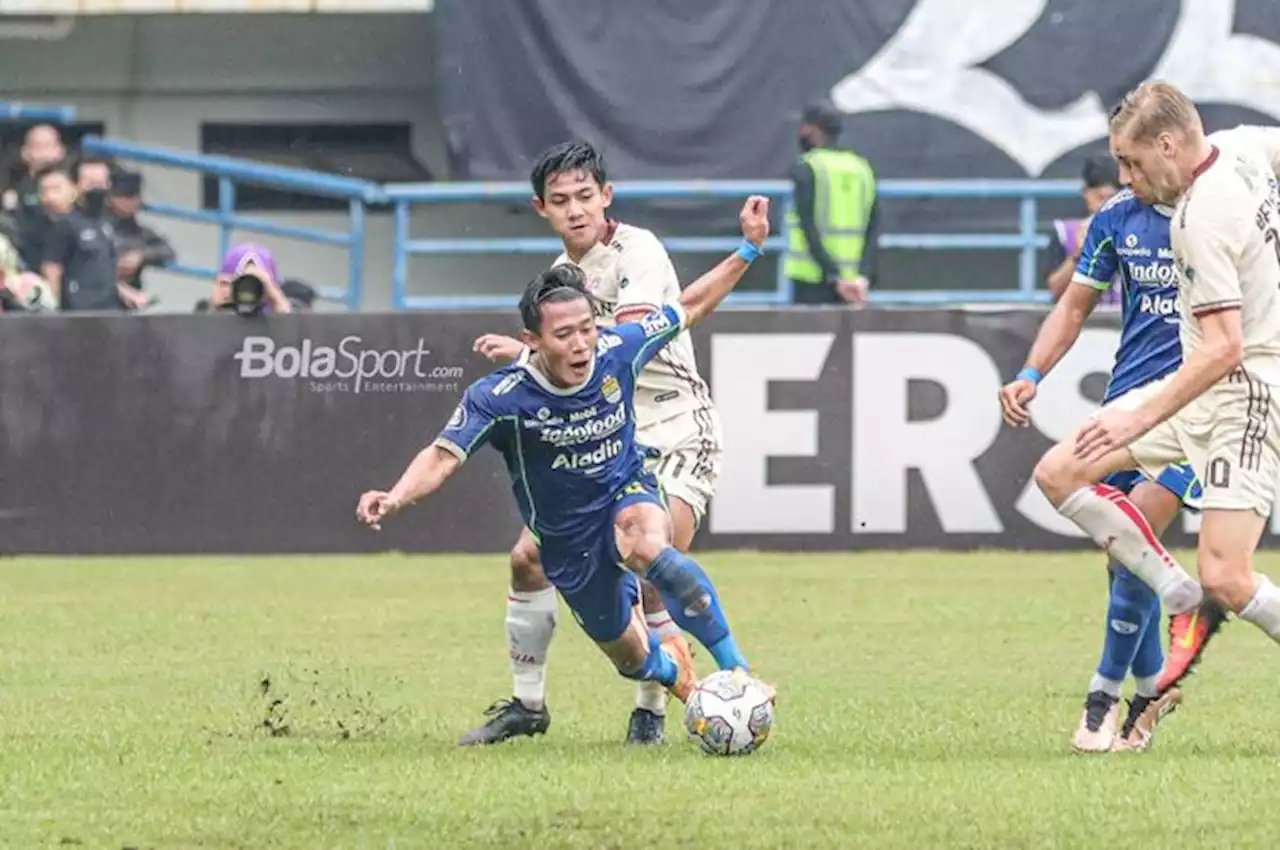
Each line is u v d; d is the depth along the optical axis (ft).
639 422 91.81
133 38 241.76
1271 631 81.97
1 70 241.76
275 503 167.94
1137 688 87.92
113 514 168.14
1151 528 86.38
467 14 212.64
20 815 70.38
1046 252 210.79
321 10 227.61
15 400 168.14
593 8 212.23
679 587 82.33
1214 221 79.15
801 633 125.80
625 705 99.66
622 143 212.84
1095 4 213.05
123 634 125.70
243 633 126.00
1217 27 212.43
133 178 207.21
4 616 134.00
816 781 75.41
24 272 194.70
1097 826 66.69
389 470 166.91
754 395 166.50
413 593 145.07
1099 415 83.66
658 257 90.22
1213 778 75.15
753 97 213.05
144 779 77.05
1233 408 81.56
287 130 243.19
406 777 77.20
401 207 209.36
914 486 166.81
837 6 213.05
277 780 76.54
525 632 87.56
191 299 244.22
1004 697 100.99
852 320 166.20
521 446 81.71
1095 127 213.46
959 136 213.66
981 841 64.85
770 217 211.61
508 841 65.72
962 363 166.09
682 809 70.13
